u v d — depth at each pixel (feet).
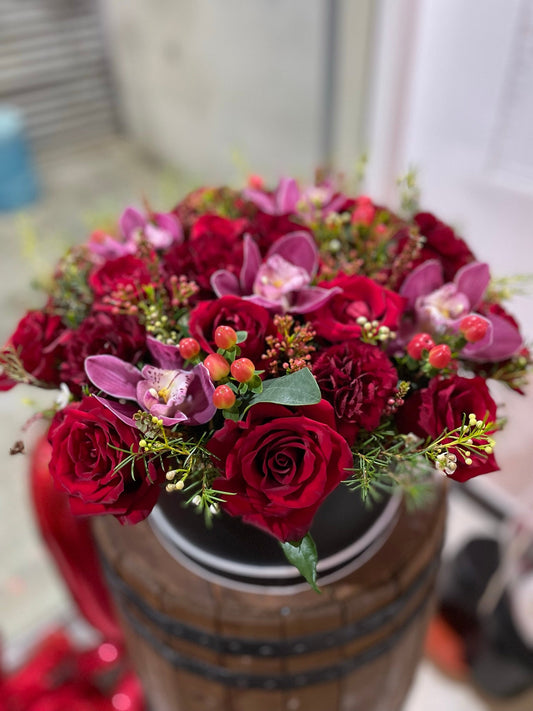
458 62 2.06
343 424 0.91
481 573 2.29
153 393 0.90
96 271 1.13
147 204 1.53
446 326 1.03
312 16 3.33
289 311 1.04
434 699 2.36
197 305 1.02
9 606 2.78
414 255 1.13
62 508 1.51
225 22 4.00
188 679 1.26
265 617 1.12
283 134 4.04
